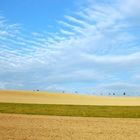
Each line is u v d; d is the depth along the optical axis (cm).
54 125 2402
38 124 2444
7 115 3044
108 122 2658
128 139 1891
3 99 6612
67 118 2888
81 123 2558
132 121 2742
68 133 2050
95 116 3142
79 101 7081
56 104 5125
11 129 2166
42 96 8600
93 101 7356
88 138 1891
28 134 1978
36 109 3775
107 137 1939
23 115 3073
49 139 1834
